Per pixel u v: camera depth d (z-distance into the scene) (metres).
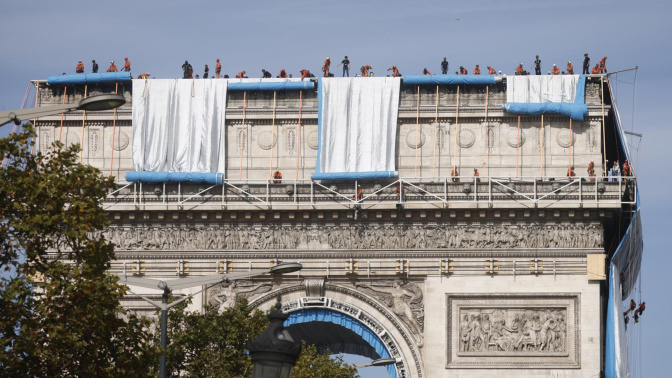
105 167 175.50
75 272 97.81
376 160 172.75
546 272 168.38
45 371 96.62
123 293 101.25
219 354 135.38
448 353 168.38
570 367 167.00
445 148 173.88
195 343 135.25
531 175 172.88
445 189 168.62
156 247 171.38
